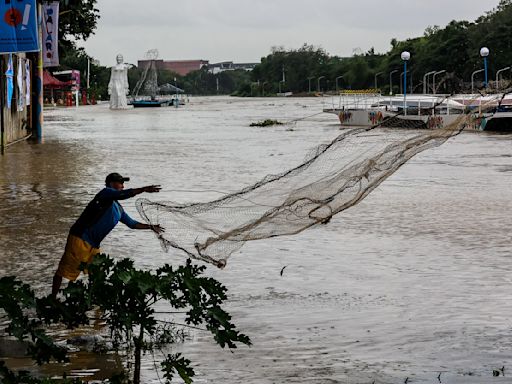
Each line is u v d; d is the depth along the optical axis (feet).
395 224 47.67
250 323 27.63
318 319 28.14
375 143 22.41
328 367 23.34
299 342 25.63
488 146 114.32
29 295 19.58
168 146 115.85
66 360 20.16
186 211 25.45
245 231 22.70
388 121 22.86
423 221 48.73
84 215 29.35
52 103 344.08
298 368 23.25
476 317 28.27
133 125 187.52
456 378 22.36
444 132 22.53
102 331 26.30
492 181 70.64
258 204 23.72
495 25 317.22
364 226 46.98
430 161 91.35
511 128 142.00
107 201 29.17
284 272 35.29
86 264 20.29
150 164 86.79
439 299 30.73
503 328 26.96
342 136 22.75
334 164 22.39
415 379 22.33
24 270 35.42
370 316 28.50
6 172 76.23
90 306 20.15
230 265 36.58
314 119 224.74
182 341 25.54
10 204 55.31
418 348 25.02
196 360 23.89
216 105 414.62
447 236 43.86
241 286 32.78
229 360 23.90
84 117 239.09
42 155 96.32
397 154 21.72
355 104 189.26
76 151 103.55
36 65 118.83
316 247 40.78
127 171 78.89
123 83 339.16
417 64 337.93
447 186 66.85
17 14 71.72
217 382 22.11
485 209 53.57
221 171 79.66
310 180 22.68
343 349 24.95
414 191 63.31
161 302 29.96
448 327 27.14
